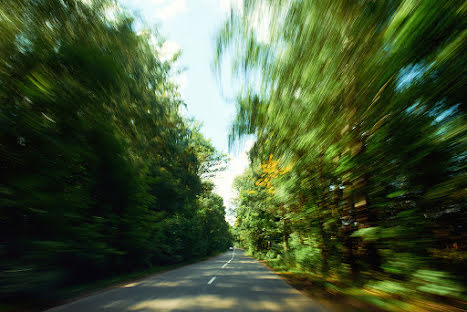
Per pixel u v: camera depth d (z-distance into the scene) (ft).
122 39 31.55
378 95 14.48
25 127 19.54
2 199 17.78
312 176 24.72
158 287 28.58
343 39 16.49
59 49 23.81
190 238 88.99
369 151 15.40
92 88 25.90
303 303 20.27
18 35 20.42
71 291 24.59
